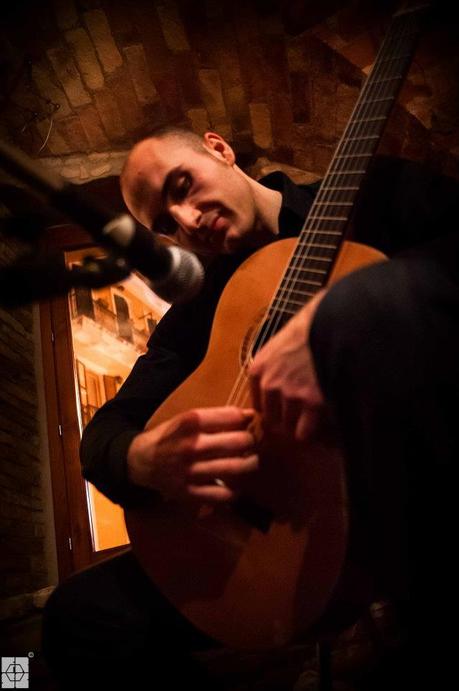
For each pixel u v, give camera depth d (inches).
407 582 25.3
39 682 76.1
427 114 93.0
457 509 24.0
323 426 31.3
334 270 37.7
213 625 36.9
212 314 54.9
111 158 126.5
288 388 30.2
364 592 33.7
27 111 116.7
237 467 35.0
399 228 43.4
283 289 38.6
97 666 43.7
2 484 103.7
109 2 102.3
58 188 32.2
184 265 35.0
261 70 108.3
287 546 34.5
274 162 126.1
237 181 52.8
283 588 34.3
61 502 117.3
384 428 24.4
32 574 107.6
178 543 39.4
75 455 120.0
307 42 99.4
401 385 24.0
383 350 24.5
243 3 99.0
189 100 117.4
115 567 46.3
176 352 55.6
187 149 52.8
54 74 111.9
